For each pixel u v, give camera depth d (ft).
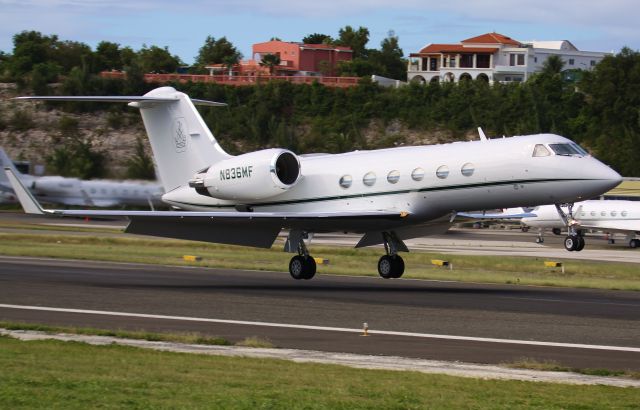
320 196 185.37
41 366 82.23
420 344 106.93
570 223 190.80
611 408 70.23
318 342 107.34
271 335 112.57
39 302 140.87
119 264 223.71
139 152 406.41
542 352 102.53
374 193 178.40
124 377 77.61
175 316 128.67
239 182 188.96
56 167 401.70
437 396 72.84
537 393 75.72
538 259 276.21
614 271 231.91
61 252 243.40
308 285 182.50
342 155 189.57
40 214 163.63
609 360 97.86
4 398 67.46
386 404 69.05
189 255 254.47
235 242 184.55
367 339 110.22
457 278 202.08
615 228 382.42
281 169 187.62
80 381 74.54
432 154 173.78
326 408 67.15
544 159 162.40
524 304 150.30
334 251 281.33
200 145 200.75
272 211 192.13
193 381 76.59
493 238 405.18
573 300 158.51
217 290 166.81
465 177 168.35
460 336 113.50
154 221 175.01
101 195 383.86
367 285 184.75
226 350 99.45
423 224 180.55
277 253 276.82
